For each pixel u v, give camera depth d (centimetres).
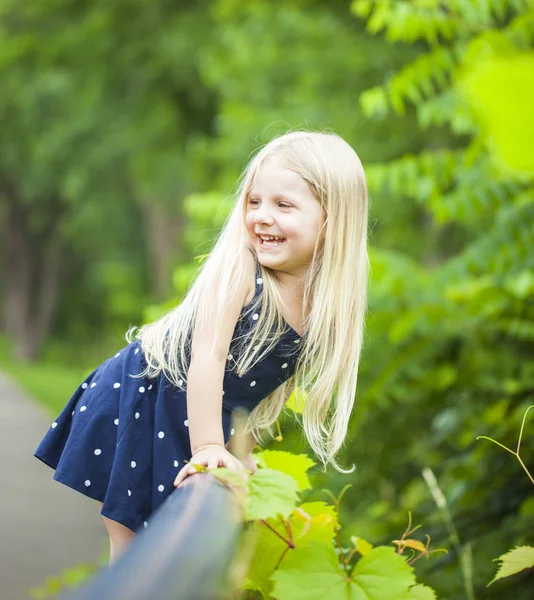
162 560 86
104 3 1831
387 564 176
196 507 125
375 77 1040
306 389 244
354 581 176
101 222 3158
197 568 85
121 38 1856
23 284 4047
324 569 177
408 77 337
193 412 212
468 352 416
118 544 230
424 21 336
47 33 1912
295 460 225
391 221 877
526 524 345
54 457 246
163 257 2623
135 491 224
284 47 1177
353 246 229
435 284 410
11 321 4269
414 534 365
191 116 2017
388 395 441
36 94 2127
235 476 161
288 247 223
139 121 2000
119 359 239
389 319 405
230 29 1262
